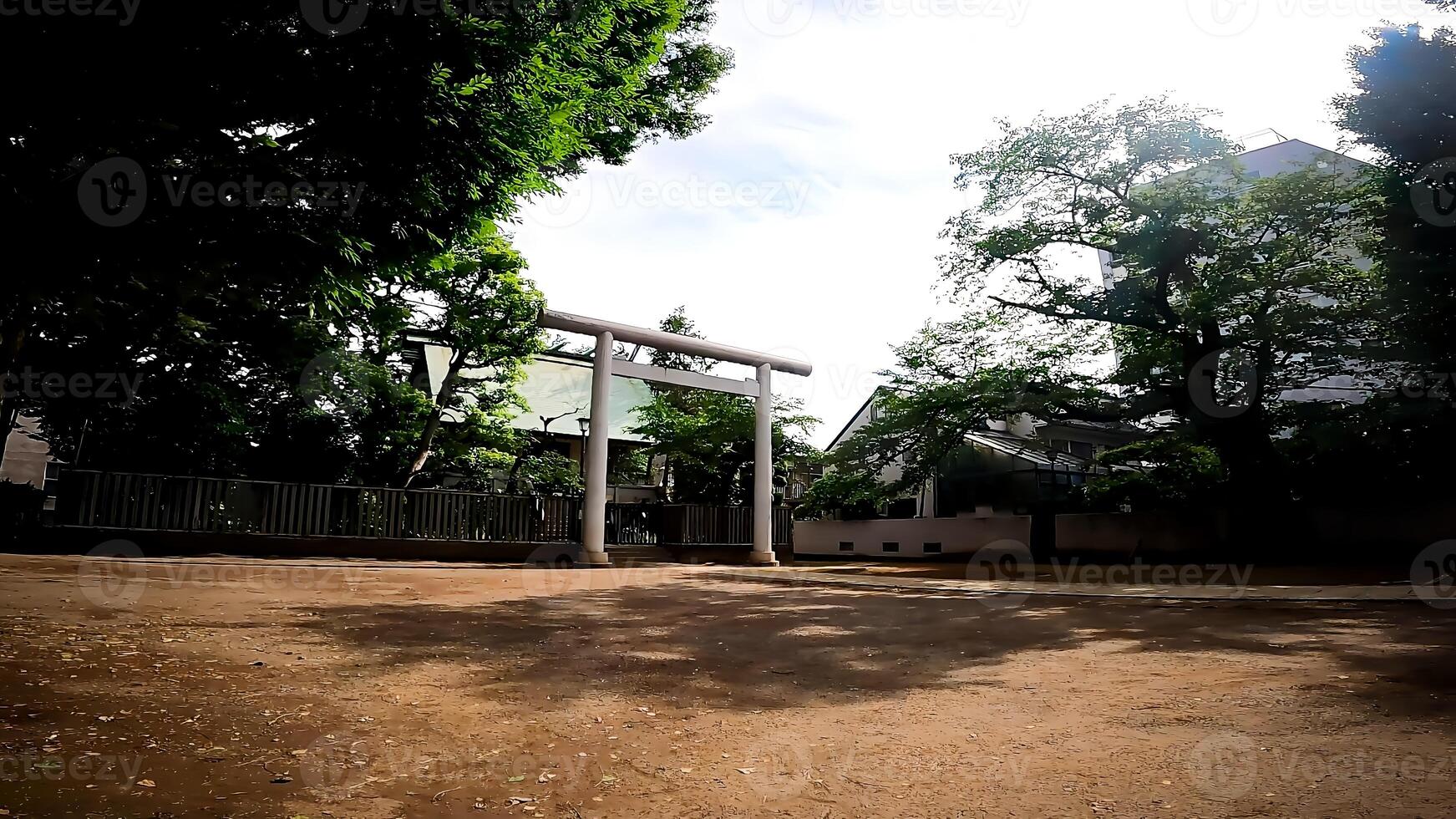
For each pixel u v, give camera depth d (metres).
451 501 18.89
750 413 26.09
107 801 2.97
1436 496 17.19
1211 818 2.96
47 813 2.83
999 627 8.52
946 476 28.52
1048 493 25.70
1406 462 16.86
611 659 6.44
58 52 4.70
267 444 18.80
